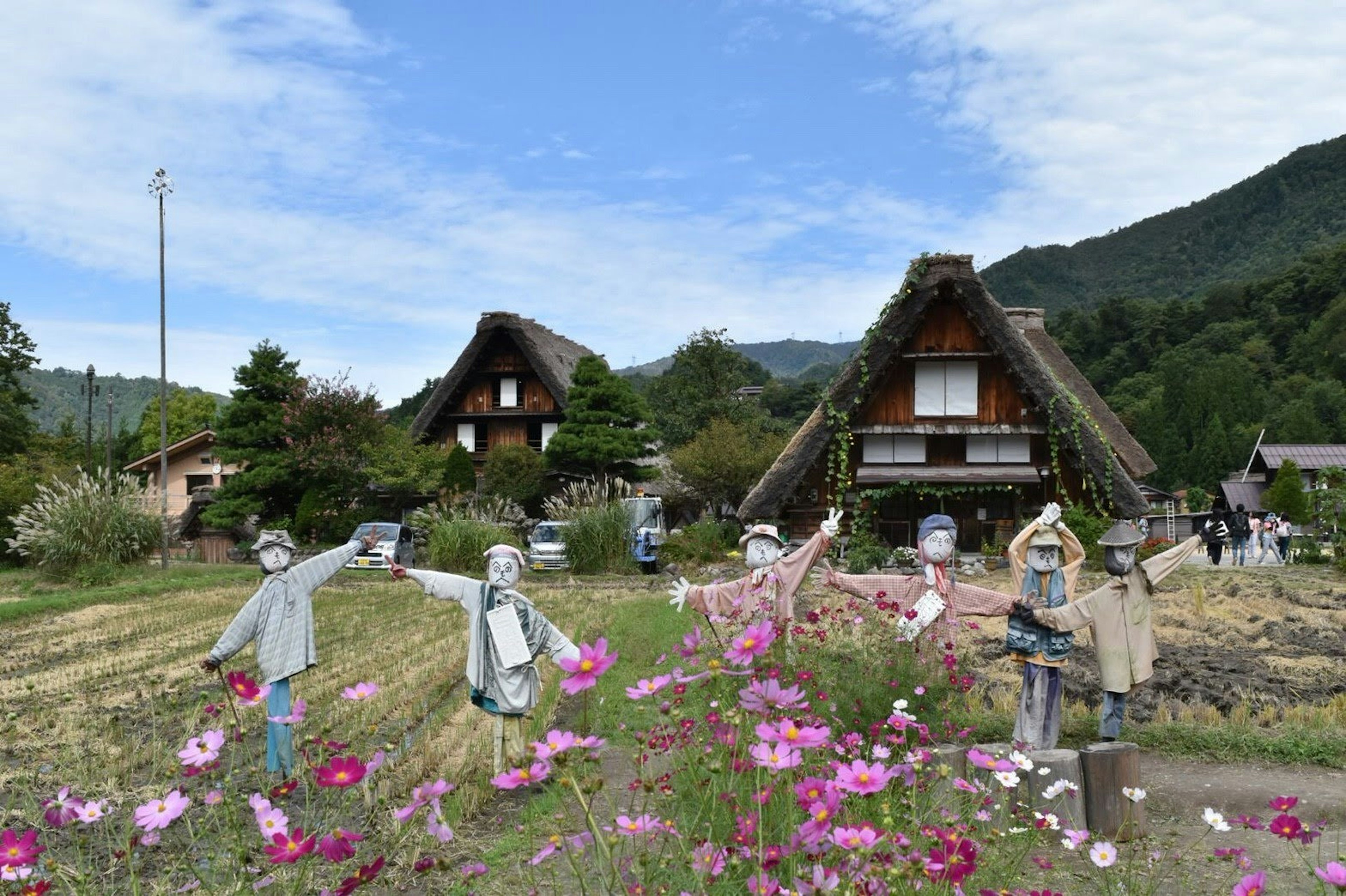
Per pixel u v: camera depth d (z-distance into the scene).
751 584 7.40
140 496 22.23
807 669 5.68
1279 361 88.81
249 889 3.32
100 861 4.85
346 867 4.04
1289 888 4.73
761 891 2.64
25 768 5.88
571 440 32.22
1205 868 5.00
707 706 4.86
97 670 11.23
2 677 10.98
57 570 21.02
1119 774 5.46
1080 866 4.89
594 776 3.34
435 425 38.56
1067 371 30.12
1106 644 6.78
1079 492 23.12
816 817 2.76
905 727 4.40
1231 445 72.25
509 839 5.18
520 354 38.38
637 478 34.22
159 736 7.38
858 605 7.19
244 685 3.43
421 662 11.47
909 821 3.54
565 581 22.81
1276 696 8.86
